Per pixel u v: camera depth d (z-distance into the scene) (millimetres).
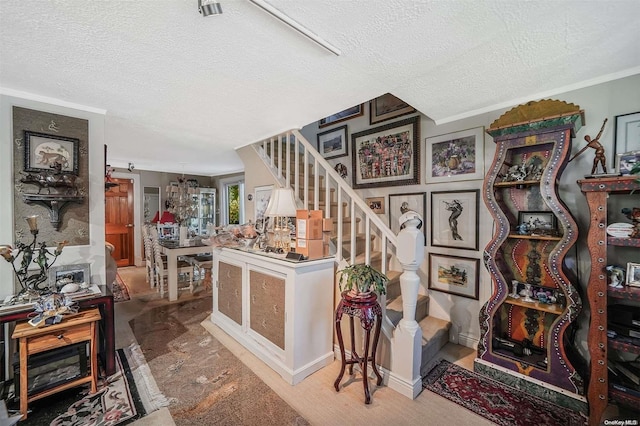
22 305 1927
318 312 2365
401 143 3201
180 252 4195
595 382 1717
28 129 2143
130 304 3957
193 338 2908
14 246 2092
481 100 2342
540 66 1771
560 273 1924
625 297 1638
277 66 1727
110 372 2207
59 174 2234
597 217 1718
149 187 6516
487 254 2240
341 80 1926
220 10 1097
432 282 2951
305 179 2885
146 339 2871
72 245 2338
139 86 2008
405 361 2021
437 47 1530
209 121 2814
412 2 1177
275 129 3100
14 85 1991
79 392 2010
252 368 2355
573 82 2010
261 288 2527
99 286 2377
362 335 2355
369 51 1561
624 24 1339
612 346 1685
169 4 1175
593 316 1728
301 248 2391
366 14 1248
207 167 6008
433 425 1731
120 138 3459
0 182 2051
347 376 2248
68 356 1931
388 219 3338
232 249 2955
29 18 1262
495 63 1717
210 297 4281
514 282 2275
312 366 2287
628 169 1664
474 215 2650
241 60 1654
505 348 2268
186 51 1553
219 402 1931
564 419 1771
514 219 2332
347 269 2090
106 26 1328
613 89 1910
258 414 1816
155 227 5270
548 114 1939
